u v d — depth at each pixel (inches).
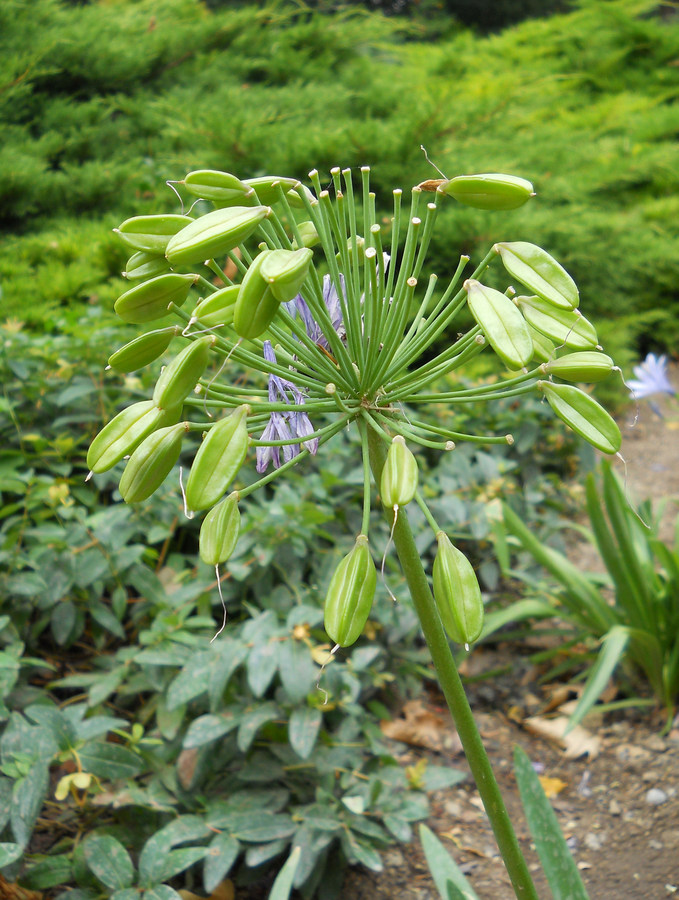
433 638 13.6
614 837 27.0
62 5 76.9
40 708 21.2
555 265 11.3
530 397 45.9
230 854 21.0
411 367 60.2
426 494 36.6
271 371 12.3
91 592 28.8
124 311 11.7
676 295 75.4
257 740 25.9
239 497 11.7
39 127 66.9
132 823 23.1
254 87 73.2
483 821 28.3
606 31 106.7
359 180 58.9
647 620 31.8
